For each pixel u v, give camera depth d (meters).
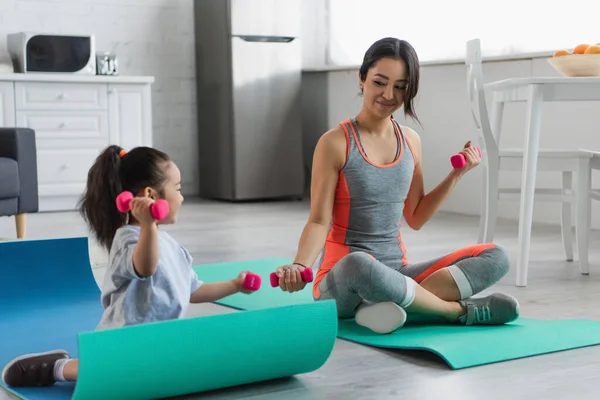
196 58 5.58
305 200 5.49
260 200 5.49
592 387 1.62
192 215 4.65
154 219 1.43
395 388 1.62
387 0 5.08
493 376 1.68
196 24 5.54
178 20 5.55
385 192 2.08
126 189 1.58
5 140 3.66
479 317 2.04
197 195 5.73
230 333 1.53
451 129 4.71
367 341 1.92
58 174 4.77
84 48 4.80
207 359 1.51
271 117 5.38
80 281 2.38
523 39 4.25
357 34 5.35
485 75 4.42
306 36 5.72
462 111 4.62
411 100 2.07
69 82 4.75
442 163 4.79
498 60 4.32
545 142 4.20
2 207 3.59
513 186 4.44
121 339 1.42
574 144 4.07
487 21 4.43
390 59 2.00
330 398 1.56
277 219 4.46
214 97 5.43
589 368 1.73
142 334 1.44
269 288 2.58
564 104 4.10
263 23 5.30
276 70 5.37
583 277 2.80
